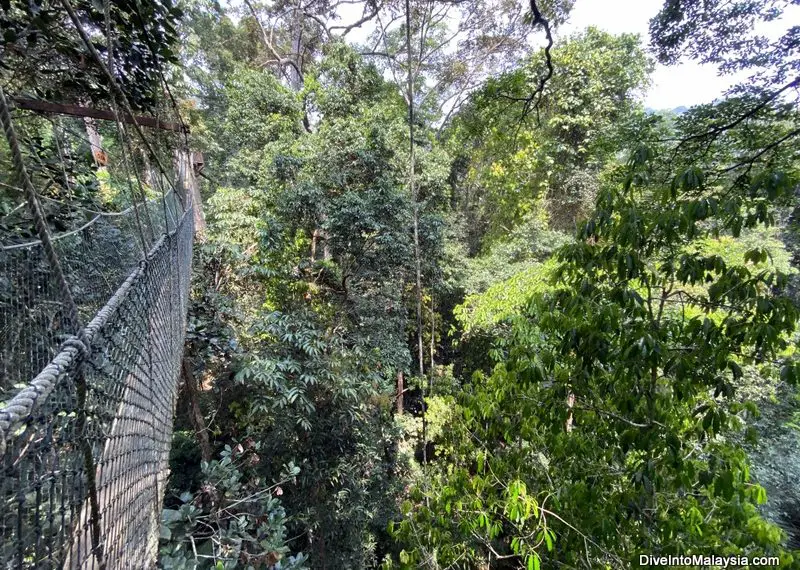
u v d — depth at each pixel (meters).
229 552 2.46
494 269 8.19
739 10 3.32
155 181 2.63
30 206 0.67
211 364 4.76
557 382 1.96
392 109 8.35
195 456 4.70
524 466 2.29
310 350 4.32
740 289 1.41
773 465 5.43
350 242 5.46
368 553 5.25
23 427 0.53
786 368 1.32
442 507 2.47
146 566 1.23
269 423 4.63
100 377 0.84
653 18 3.85
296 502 4.55
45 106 1.96
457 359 9.32
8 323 1.26
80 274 1.68
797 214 3.12
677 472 1.53
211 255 5.12
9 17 1.63
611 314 1.59
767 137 3.12
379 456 5.69
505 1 8.50
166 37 1.96
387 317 5.93
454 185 10.91
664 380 1.73
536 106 4.18
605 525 1.63
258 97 8.50
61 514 0.63
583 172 7.96
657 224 1.54
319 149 6.84
